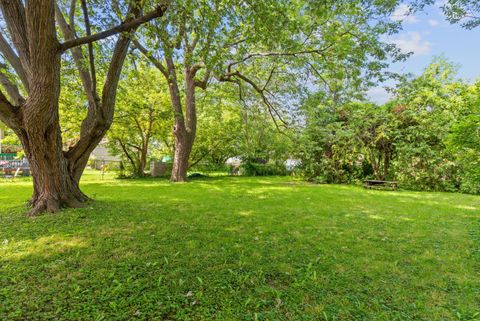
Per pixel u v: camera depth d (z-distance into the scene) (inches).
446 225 203.2
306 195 354.3
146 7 184.9
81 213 215.8
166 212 232.2
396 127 471.8
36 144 214.8
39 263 121.7
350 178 539.8
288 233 177.5
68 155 254.2
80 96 406.6
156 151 728.3
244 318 84.9
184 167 528.7
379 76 273.6
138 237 161.8
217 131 679.1
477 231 185.9
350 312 89.2
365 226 197.8
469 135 181.6
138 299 93.3
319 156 561.3
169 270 117.6
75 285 101.6
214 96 561.9
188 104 522.0
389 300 97.4
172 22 182.9
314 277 113.7
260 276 114.0
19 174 596.1
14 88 229.0
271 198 323.9
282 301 95.3
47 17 173.0
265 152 716.7
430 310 91.3
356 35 263.3
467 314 89.0
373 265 128.0
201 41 187.3
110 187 420.8
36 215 209.2
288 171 725.3
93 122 258.5
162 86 564.4
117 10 197.2
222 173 780.6
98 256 131.1
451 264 130.2
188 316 85.0
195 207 258.5
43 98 193.8
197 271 117.6
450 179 428.1
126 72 335.9
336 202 301.4
